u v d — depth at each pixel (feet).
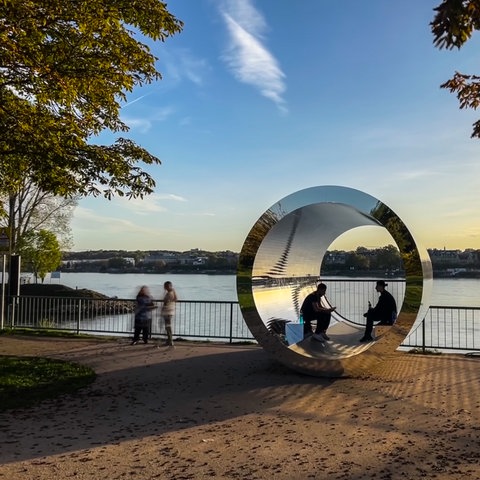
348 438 19.08
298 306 42.09
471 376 29.89
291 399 25.03
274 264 35.37
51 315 52.03
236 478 15.46
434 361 34.68
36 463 16.80
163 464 16.65
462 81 20.01
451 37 10.00
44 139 32.53
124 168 36.42
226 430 20.27
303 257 42.47
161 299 46.55
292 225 34.30
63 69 32.53
